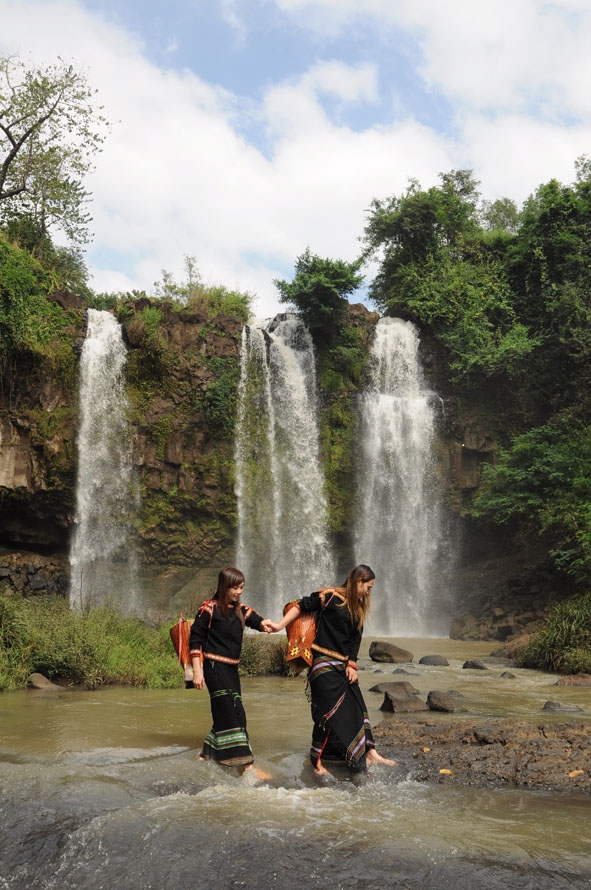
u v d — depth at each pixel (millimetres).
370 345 29672
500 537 27797
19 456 23875
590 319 26031
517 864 3262
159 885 3129
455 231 34375
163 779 4543
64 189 26781
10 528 24469
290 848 3414
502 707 8117
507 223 44938
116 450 25594
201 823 3688
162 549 26266
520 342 27344
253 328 27844
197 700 8359
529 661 13461
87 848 3414
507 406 29094
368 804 4137
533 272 30391
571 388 27281
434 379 30328
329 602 5320
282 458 27656
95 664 9734
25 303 23984
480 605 25219
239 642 5262
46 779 4457
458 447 28578
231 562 26953
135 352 26188
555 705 7988
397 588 27781
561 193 30391
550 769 4910
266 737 6160
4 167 24750
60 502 24734
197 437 26641
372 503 28359
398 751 5582
